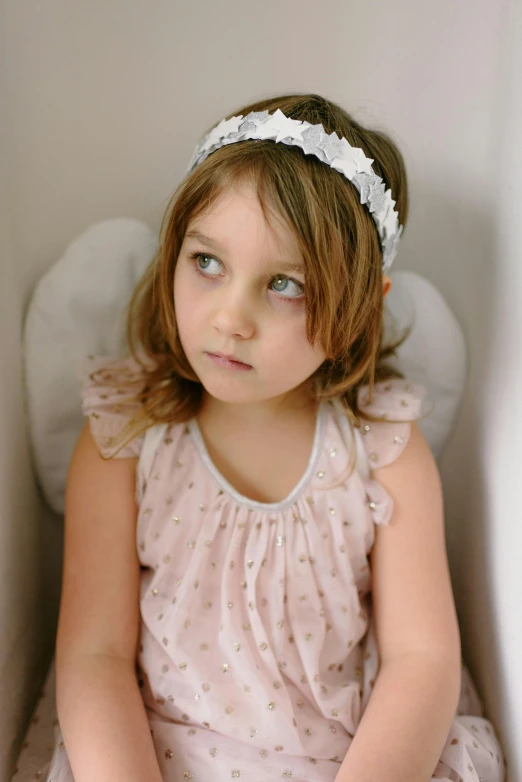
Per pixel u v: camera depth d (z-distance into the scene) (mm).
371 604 855
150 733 735
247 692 740
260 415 817
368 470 814
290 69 882
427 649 773
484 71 822
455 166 876
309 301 685
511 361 774
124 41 851
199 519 783
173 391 830
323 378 826
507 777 776
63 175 879
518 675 750
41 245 880
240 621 757
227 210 666
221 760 715
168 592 789
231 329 676
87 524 796
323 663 773
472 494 880
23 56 806
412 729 719
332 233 683
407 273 913
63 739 731
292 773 713
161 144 899
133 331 883
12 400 794
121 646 776
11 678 778
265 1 853
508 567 777
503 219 789
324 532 789
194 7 850
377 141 774
